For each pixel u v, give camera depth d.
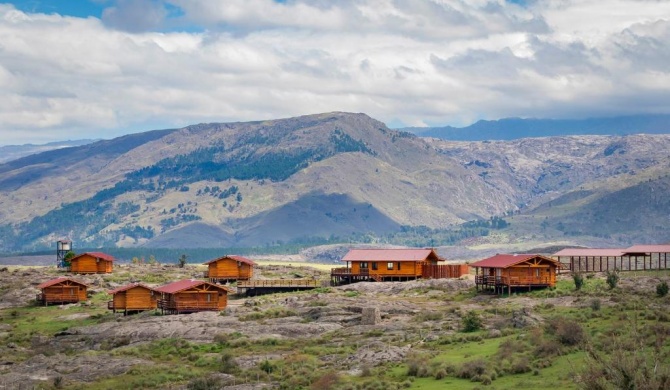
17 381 109.31
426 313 136.50
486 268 159.75
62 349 132.50
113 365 115.38
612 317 113.75
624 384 62.56
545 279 152.75
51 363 119.19
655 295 132.25
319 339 124.75
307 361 109.00
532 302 140.00
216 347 124.00
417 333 120.62
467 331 118.69
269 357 114.44
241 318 143.12
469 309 138.00
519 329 113.31
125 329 140.12
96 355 122.50
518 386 82.88
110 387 103.50
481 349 103.38
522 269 152.50
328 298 156.38
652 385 61.56
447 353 103.81
